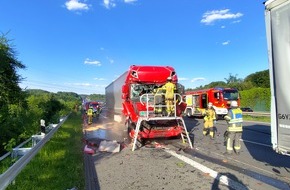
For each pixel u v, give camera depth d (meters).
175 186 7.00
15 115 12.56
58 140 13.75
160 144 13.24
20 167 6.85
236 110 10.80
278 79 6.36
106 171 8.59
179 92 13.96
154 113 13.01
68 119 29.23
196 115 32.81
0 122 10.53
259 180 7.30
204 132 16.41
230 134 10.80
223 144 13.11
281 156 9.99
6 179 5.73
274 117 6.53
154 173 8.22
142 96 13.02
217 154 10.77
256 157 10.00
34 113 15.29
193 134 17.03
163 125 13.33
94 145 12.92
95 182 7.48
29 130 11.94
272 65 6.51
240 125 10.74
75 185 7.06
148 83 15.22
